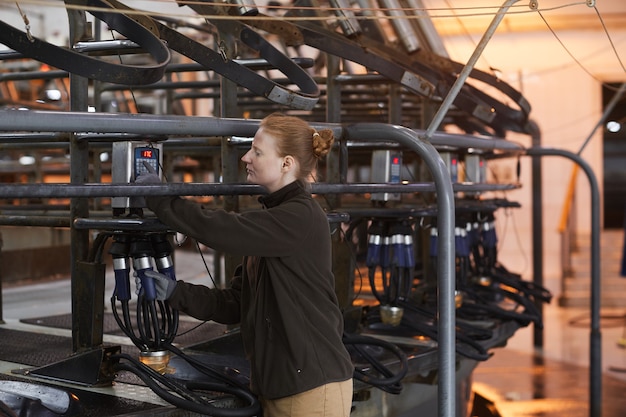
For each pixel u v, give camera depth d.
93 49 2.87
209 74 6.74
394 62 3.68
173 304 2.41
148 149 2.57
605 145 12.61
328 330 2.23
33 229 6.53
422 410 3.72
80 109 2.98
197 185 2.42
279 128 2.26
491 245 4.91
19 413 2.22
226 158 3.41
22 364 2.96
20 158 7.27
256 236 2.15
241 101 6.00
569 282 9.68
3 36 2.25
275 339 2.23
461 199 4.80
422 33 4.18
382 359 3.29
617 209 12.71
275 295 2.21
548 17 10.24
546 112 11.08
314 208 2.25
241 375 2.73
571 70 10.74
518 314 4.43
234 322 2.53
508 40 10.57
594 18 10.20
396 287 3.62
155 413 2.34
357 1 3.90
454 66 4.16
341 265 3.66
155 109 7.79
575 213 10.69
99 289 2.80
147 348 2.57
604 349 7.29
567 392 5.79
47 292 5.64
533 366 6.59
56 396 2.38
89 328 2.80
